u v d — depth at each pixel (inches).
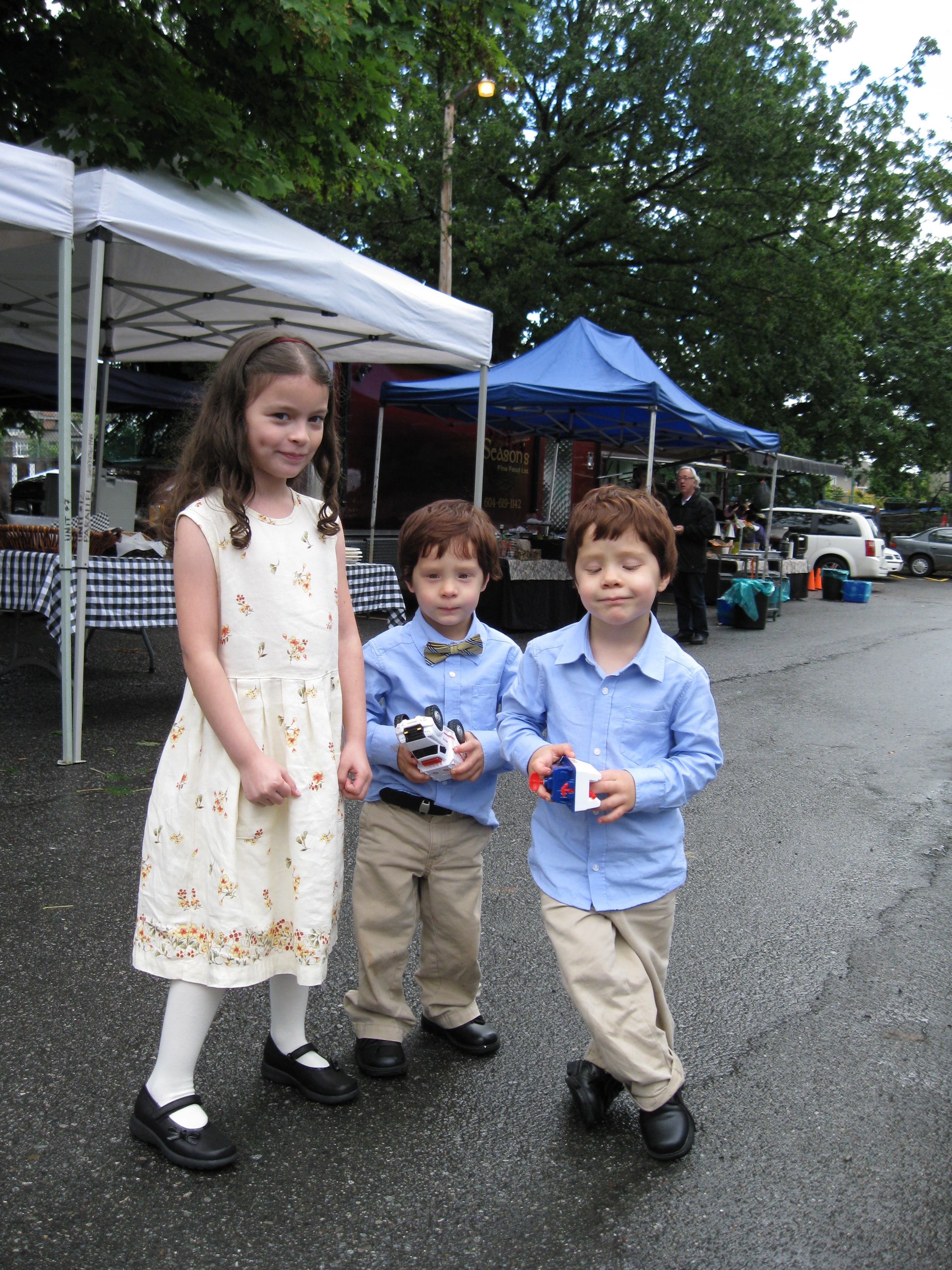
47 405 447.8
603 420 442.3
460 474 507.5
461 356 242.8
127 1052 89.6
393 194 650.8
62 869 130.7
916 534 1053.8
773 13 671.1
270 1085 85.4
